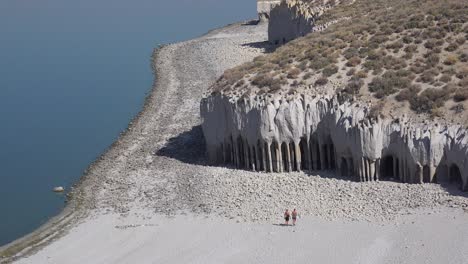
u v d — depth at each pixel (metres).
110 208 47.94
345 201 42.72
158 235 42.22
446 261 33.69
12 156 61.81
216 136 52.19
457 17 53.97
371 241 37.09
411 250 35.38
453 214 38.47
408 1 68.06
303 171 48.31
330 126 46.78
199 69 86.25
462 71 46.97
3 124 71.25
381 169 44.84
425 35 52.62
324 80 49.84
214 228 41.88
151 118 68.06
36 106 77.00
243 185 47.47
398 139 43.66
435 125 43.19
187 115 67.06
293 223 40.62
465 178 40.75
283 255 37.00
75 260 40.44
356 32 57.62
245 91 51.00
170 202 47.12
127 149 60.00
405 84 47.16
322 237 38.47
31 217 49.03
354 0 81.94
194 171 51.94
